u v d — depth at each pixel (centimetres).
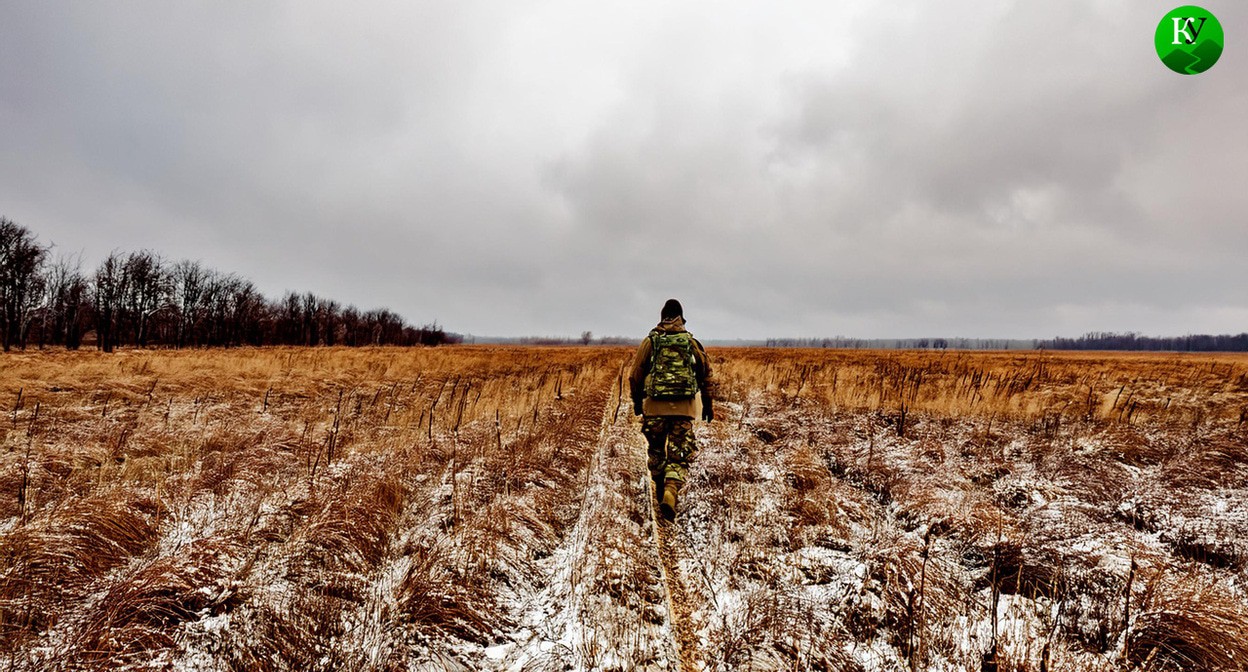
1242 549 349
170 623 267
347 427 789
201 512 429
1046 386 1309
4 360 1817
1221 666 237
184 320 6944
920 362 2405
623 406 1125
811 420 912
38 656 240
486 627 280
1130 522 423
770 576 336
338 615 276
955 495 485
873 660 260
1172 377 1652
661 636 275
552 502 466
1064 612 288
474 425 800
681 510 467
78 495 453
